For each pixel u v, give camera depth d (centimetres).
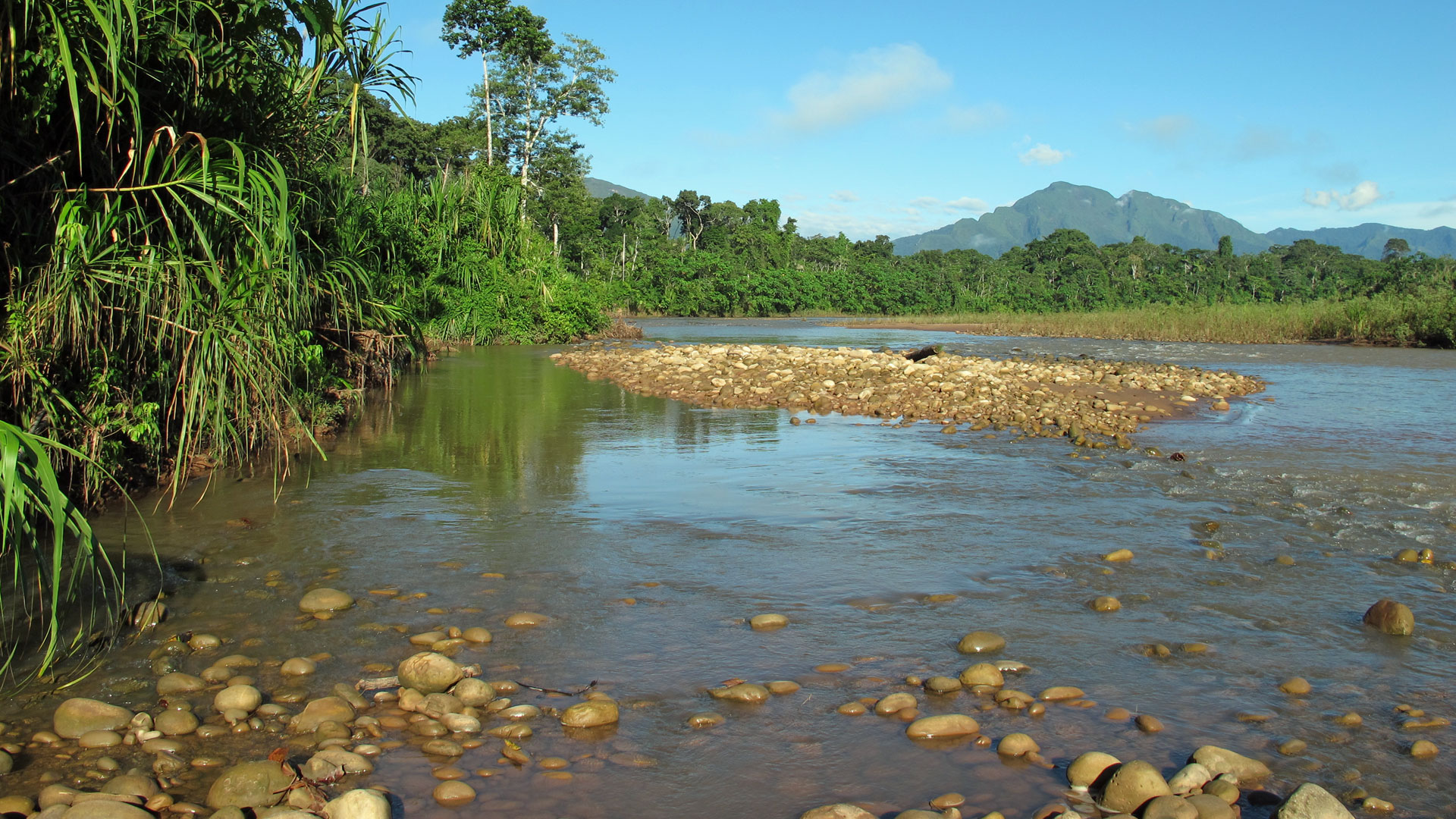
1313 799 289
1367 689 387
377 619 457
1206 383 1584
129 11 541
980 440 1012
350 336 1159
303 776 310
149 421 653
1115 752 336
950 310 6756
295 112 819
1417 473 830
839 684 390
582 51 4525
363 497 708
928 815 288
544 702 371
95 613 449
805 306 6184
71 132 605
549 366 1856
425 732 347
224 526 619
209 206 654
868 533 625
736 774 320
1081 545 598
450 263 2414
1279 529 640
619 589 506
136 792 299
